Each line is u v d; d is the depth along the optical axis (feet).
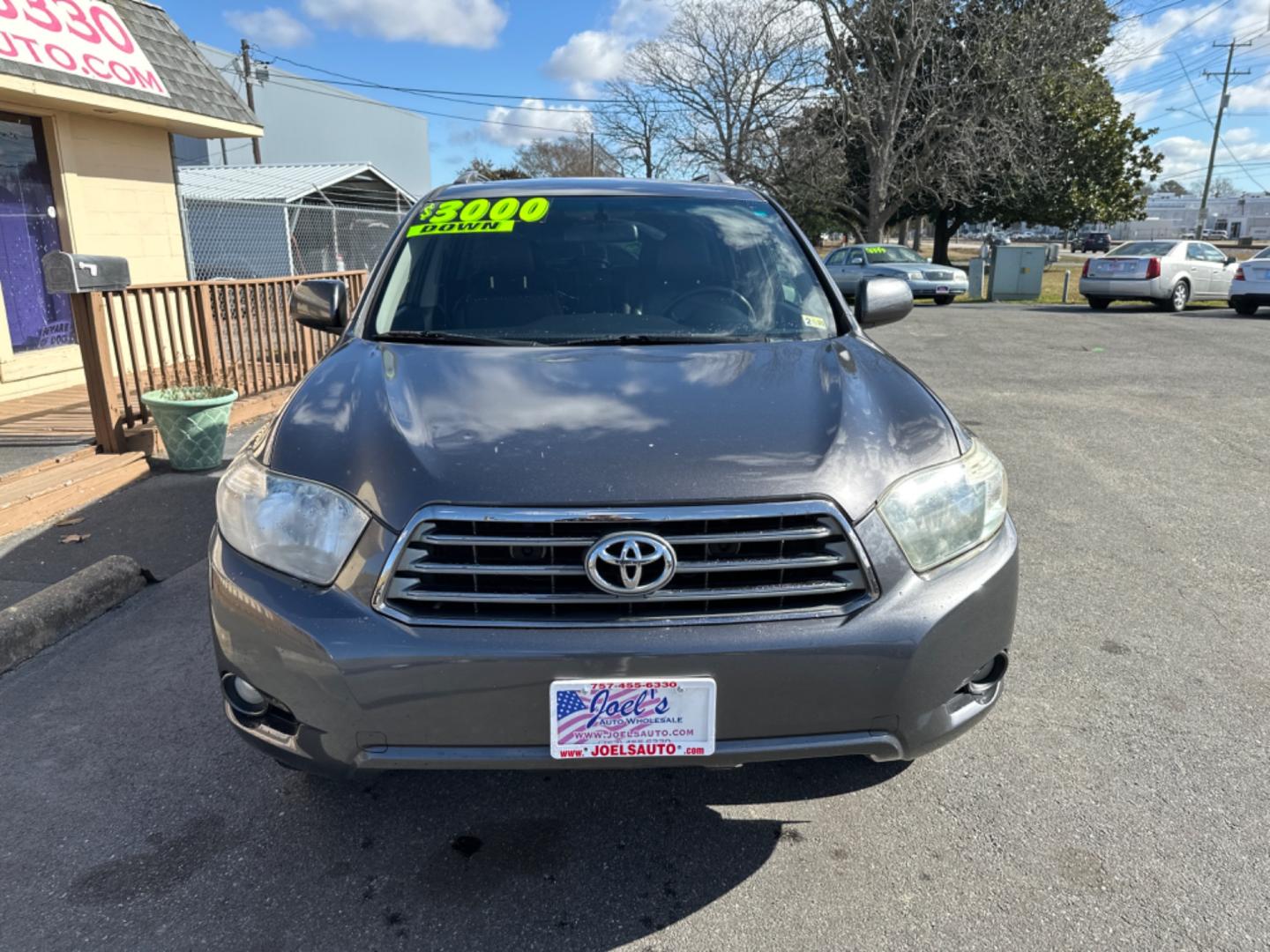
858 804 8.43
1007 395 28.14
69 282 17.38
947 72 90.27
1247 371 32.42
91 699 10.40
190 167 79.56
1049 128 98.48
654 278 10.75
